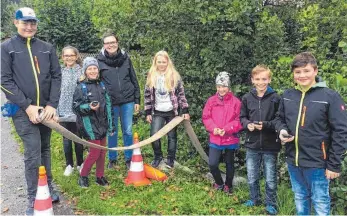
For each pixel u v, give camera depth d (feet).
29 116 12.91
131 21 19.71
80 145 17.88
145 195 15.30
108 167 18.35
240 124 15.20
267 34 17.37
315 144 11.08
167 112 17.67
